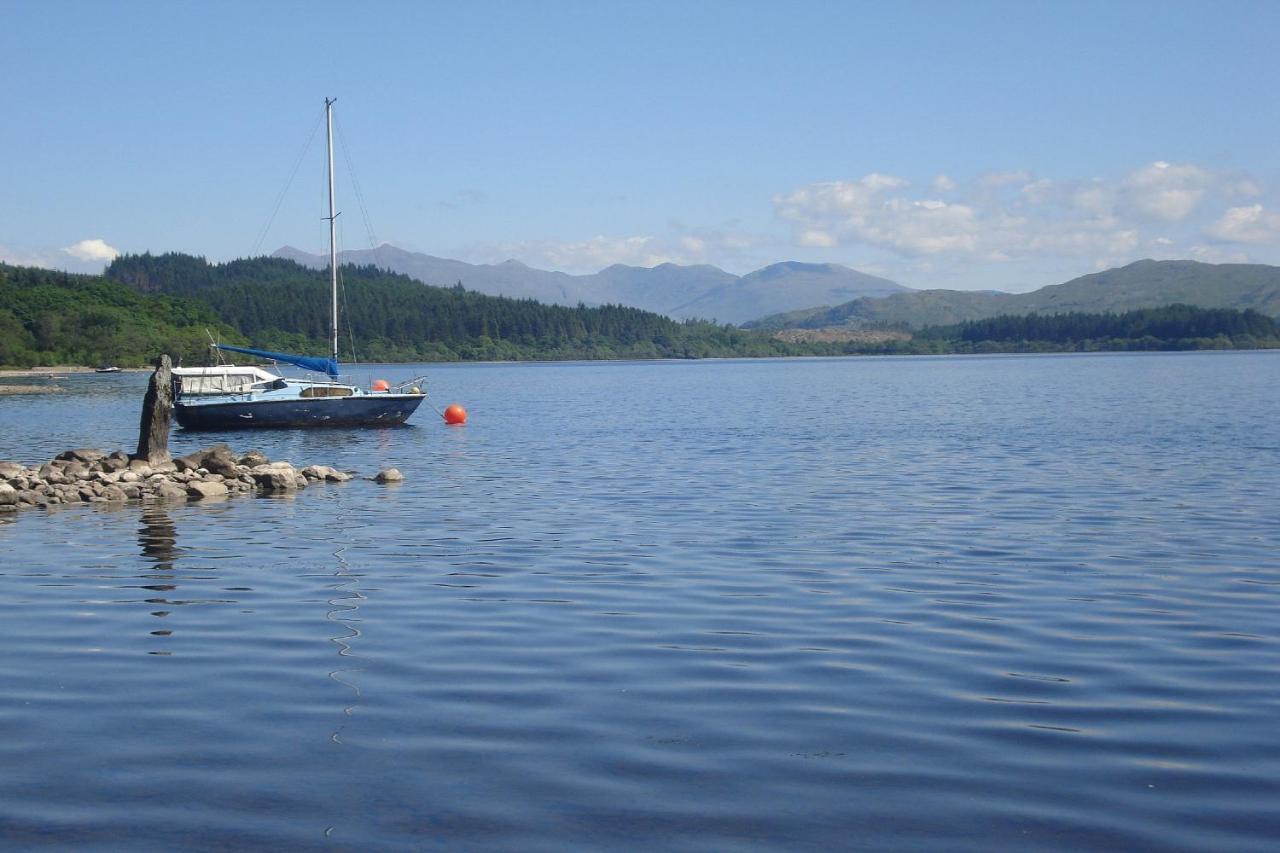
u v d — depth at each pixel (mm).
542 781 10617
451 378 178500
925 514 28422
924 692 13320
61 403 96688
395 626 16797
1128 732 11914
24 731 12102
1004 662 14633
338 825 9695
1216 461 40375
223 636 16281
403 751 11414
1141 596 18719
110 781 10680
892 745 11539
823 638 15938
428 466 42812
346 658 14992
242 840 9430
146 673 14336
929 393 104250
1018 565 21531
